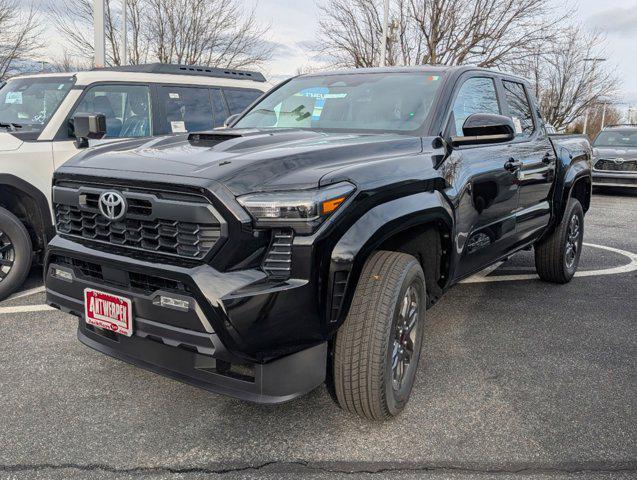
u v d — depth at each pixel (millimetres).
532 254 7078
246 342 2396
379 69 4227
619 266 6617
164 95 6207
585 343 4168
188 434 2855
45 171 5039
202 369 2691
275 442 2803
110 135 5711
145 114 6035
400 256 2891
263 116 4184
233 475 2549
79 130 5039
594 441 2869
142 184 2562
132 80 5977
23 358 3652
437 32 20250
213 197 2385
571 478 2576
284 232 2449
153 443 2771
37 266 5887
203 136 3252
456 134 3674
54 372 3471
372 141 3098
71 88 5492
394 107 3740
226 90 6797
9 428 2861
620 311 4910
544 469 2635
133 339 2867
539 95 27859
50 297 3025
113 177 2650
